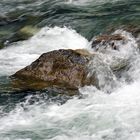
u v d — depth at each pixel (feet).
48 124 71.36
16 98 80.18
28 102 78.79
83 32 110.42
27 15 130.00
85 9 126.31
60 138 67.15
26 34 117.19
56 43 109.50
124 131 67.41
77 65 84.79
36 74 86.38
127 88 81.15
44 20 122.52
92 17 117.08
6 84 85.87
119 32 101.14
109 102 77.05
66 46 107.55
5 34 119.44
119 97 78.64
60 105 77.30
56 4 135.95
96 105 76.18
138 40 93.81
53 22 119.75
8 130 70.03
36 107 77.05
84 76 83.66
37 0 147.13
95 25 111.24
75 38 109.81
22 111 75.92
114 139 65.72
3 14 135.74
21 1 149.59
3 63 100.32
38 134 68.59
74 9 127.54
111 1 129.39
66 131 69.00
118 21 110.11
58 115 73.92
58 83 83.97
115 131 67.72
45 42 110.52
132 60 87.15
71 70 84.48
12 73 93.61
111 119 71.00
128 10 118.01
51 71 85.61
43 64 86.53
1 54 106.73
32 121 72.59
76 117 72.69
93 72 83.66
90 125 69.97
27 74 87.20
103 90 81.35
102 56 87.86
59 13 125.08
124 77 83.25
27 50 107.96
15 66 98.43
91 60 85.51
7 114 75.10
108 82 82.43
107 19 112.88
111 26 108.17
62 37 111.45
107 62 86.79
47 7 134.51
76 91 81.41
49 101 78.84
